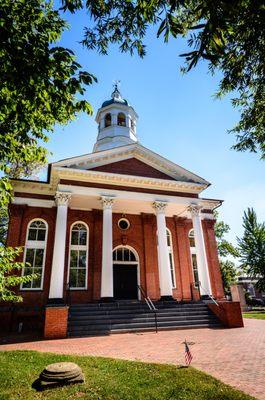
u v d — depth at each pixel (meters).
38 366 6.62
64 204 16.81
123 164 19.77
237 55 4.92
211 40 3.01
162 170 20.62
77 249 19.83
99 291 18.98
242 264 41.12
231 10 2.86
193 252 23.05
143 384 5.21
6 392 4.91
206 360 7.12
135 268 21.14
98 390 4.95
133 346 9.51
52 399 4.58
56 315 12.43
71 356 7.61
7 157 6.32
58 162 17.62
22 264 6.77
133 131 28.53
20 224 18.34
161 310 15.27
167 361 7.14
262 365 6.44
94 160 18.84
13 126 5.72
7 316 15.34
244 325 15.16
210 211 24.12
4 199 6.30
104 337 12.01
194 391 4.77
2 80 4.42
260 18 3.36
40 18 4.80
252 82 5.57
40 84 4.49
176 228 22.84
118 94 29.66
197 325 14.34
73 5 4.41
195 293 21.47
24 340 11.63
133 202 19.44
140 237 21.77
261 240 40.59
